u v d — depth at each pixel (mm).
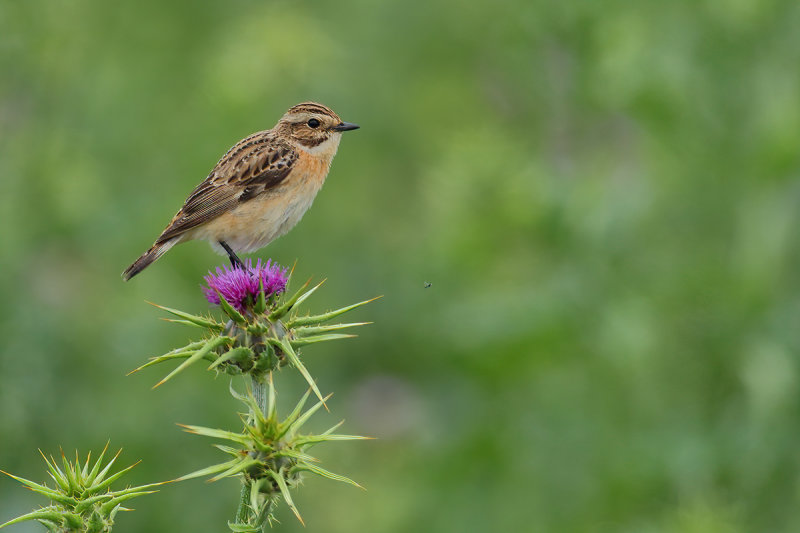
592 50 13805
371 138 18109
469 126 17234
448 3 19031
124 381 13836
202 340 7168
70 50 15398
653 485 12641
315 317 7328
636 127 14102
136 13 17141
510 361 13758
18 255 13688
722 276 12617
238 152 11367
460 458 13805
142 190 15344
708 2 12570
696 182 12828
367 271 16828
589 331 13258
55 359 13492
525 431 13570
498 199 13891
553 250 13875
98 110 15586
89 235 14445
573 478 13117
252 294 7359
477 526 13188
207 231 11156
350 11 19219
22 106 14977
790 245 12281
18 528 12570
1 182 14180
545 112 14766
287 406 14109
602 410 13297
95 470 6480
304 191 11617
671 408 12922
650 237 13258
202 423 13641
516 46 14992
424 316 15758
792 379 11812
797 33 12547
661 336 12773
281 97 16016
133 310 14062
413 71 19250
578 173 14180
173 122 16078
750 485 12086
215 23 17797
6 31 14797
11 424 12938
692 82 12625
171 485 13461
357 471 14875
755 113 12648
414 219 17547
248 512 6531
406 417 15555
